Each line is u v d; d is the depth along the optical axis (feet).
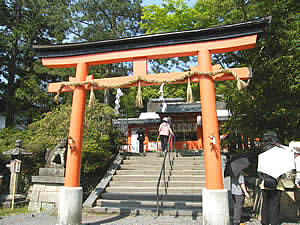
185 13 42.09
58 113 34.40
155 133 53.01
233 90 24.48
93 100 16.93
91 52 17.66
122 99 81.10
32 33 63.98
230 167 14.48
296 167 12.65
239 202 14.30
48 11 55.88
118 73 62.54
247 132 22.84
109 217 17.90
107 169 27.99
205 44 16.02
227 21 28.68
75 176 15.85
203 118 14.92
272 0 22.68
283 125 21.58
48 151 24.11
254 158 23.20
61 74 56.13
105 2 56.95
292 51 21.38
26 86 58.49
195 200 20.18
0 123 60.03
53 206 20.94
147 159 29.37
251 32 15.28
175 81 16.05
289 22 22.61
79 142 16.43
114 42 17.04
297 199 16.74
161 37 16.35
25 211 20.97
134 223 16.03
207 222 13.28
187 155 30.55
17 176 24.23
